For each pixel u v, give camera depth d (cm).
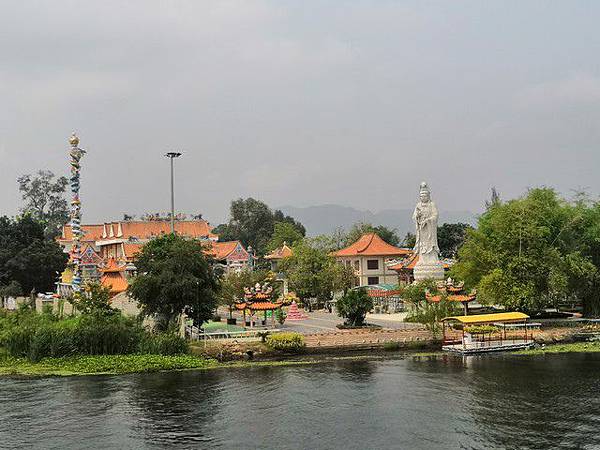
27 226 13975
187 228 15850
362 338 8062
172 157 9994
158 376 6556
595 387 5731
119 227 15012
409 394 5647
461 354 7631
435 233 11462
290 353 7669
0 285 12825
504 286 8650
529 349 7812
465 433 4538
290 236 19300
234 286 10062
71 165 10438
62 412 5212
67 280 11906
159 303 7831
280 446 4344
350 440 4447
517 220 8988
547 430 4556
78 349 7394
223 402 5469
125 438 4547
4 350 7594
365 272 14388
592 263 9300
